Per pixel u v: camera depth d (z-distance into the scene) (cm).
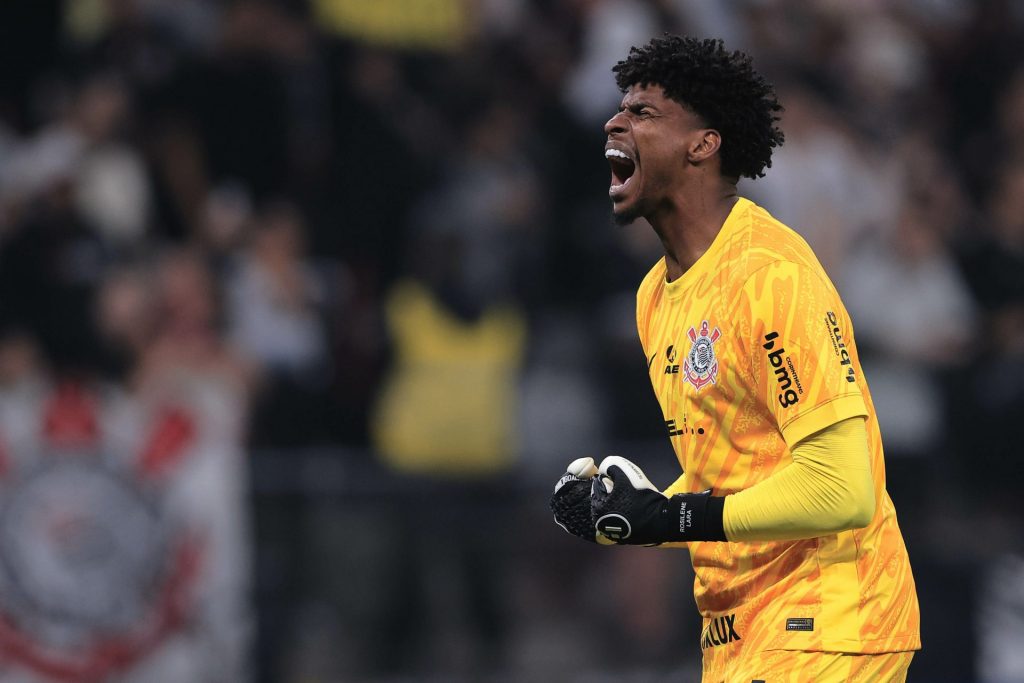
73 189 2773
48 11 2964
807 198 3262
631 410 2956
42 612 2377
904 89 3625
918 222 3412
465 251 2967
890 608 1102
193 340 2686
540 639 2650
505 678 2617
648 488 1077
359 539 2600
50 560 2395
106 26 2983
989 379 3222
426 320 2902
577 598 2666
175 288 2720
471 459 2800
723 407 1090
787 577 1105
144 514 2467
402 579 2619
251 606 2502
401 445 2777
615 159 1127
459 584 2653
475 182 3062
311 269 2909
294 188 2991
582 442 2897
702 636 1178
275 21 3047
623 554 2678
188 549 2484
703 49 1106
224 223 2877
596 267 3089
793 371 1040
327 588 2562
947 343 3284
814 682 1084
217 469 2547
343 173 3019
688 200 1113
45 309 2631
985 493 3098
